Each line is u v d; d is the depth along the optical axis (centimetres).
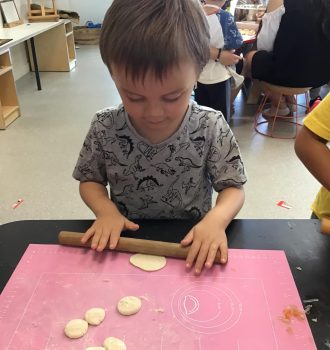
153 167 87
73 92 383
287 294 60
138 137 85
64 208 198
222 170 86
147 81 62
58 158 247
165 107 66
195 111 86
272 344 53
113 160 88
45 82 420
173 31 62
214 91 252
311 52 253
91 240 70
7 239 72
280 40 257
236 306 58
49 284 62
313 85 270
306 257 67
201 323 56
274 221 76
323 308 58
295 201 205
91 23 606
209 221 73
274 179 224
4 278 63
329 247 70
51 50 455
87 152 90
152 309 58
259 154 253
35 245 70
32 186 217
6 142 271
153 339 54
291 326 55
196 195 92
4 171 233
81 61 505
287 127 295
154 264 66
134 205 92
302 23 246
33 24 398
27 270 65
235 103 346
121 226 73
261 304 58
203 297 60
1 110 285
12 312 58
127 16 63
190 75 66
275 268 65
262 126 297
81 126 298
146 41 61
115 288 61
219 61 246
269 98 333
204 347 52
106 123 86
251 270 65
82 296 60
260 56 272
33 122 306
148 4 64
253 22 368
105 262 67
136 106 67
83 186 89
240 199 83
